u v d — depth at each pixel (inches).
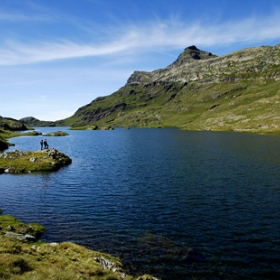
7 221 1375.5
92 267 865.5
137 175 2723.9
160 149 5054.1
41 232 1327.5
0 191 2138.3
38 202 1846.7
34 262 773.9
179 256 1096.8
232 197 1919.3
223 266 1024.2
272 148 4739.2
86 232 1338.6
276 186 2192.4
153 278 882.8
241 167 3031.5
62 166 3344.0
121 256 1095.0
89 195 2017.7
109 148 5516.7
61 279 699.4
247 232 1330.0
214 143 5954.7
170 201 1847.9
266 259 1076.5
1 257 719.7
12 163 3142.2
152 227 1400.1
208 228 1381.6
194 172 2815.0
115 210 1672.0
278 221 1466.5
